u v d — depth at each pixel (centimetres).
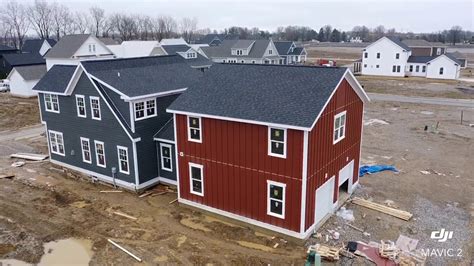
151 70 2570
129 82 2294
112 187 2373
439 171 2542
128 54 7262
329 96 1620
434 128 3606
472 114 4159
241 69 2033
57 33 13862
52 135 2727
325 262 1553
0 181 2464
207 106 1847
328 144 1784
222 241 1722
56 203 2145
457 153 2902
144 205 2102
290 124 1549
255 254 1616
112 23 16000
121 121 2192
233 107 1773
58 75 2683
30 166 2761
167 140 2230
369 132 3541
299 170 1597
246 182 1784
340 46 16162
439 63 6956
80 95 2394
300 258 1580
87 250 1684
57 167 2734
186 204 2056
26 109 4625
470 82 6481
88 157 2508
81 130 2477
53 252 1675
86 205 2114
